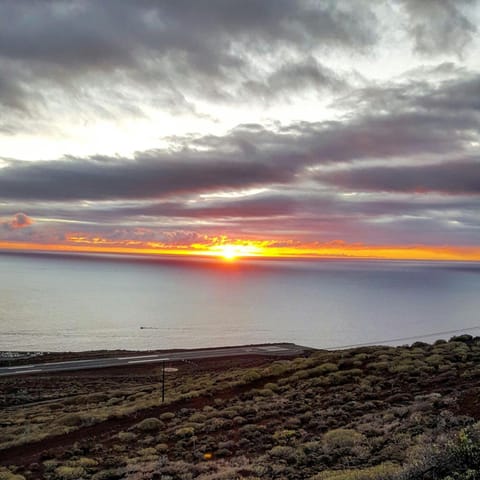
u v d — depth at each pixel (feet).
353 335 620.49
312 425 70.54
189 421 81.66
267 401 91.30
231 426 75.82
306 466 52.11
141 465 59.41
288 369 123.95
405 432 56.95
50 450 71.56
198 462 59.52
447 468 33.91
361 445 55.98
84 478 56.85
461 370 94.27
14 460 69.41
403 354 119.85
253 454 60.44
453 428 53.31
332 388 94.89
